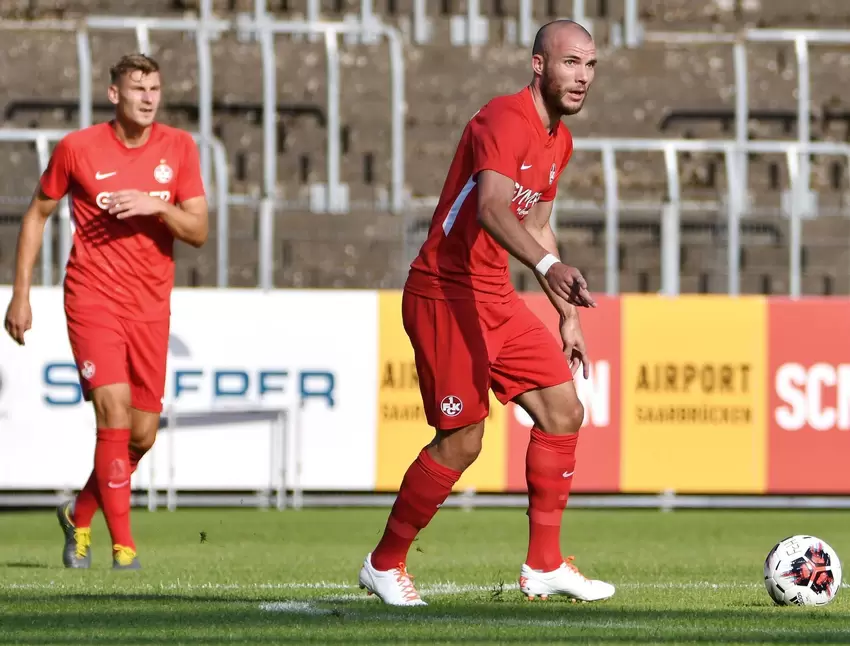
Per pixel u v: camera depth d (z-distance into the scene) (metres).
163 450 39.00
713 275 52.44
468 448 16.56
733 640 13.40
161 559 25.00
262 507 39.84
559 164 17.00
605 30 61.22
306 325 39.41
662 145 49.09
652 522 36.81
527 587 17.25
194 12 59.94
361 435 39.56
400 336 39.66
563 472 17.16
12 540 31.06
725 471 40.28
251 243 50.75
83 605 16.44
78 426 38.75
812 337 40.47
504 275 16.66
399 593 16.64
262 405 39.25
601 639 13.34
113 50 57.28
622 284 53.50
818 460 40.56
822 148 49.91
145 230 22.38
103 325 22.20
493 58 58.81
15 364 38.53
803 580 16.75
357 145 56.97
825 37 55.12
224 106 56.88
